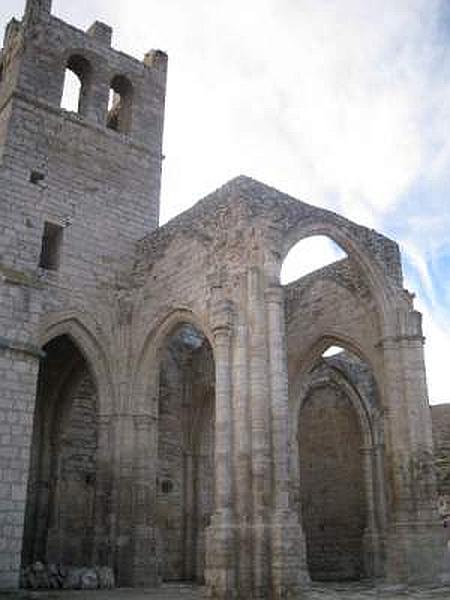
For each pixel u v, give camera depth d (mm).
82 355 25656
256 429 18500
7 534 20203
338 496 32125
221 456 18656
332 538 31781
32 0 28281
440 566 21609
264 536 17422
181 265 24078
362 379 32094
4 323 22141
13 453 21094
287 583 16828
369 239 25375
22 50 27172
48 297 24391
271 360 19219
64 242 25547
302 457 34094
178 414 30562
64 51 28594
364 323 26203
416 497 22297
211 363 30547
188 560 28719
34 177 25719
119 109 31922
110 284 26250
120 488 23562
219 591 17125
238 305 20297
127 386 24906
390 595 18422
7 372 21672
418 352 24078
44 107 26938
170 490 29188
